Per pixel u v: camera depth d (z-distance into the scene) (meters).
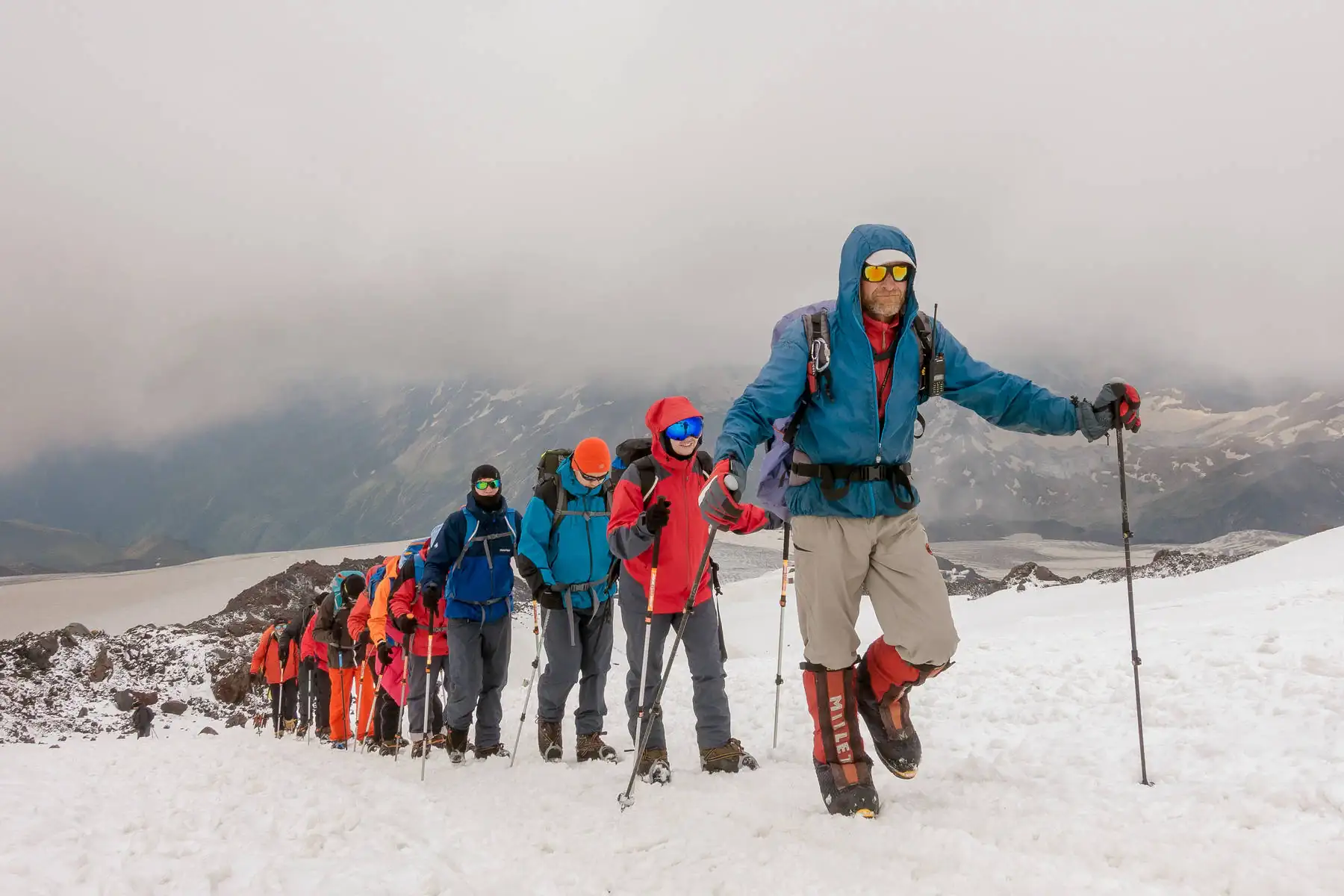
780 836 3.98
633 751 7.50
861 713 4.48
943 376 4.19
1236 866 2.99
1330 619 8.21
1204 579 22.28
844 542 4.16
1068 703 6.45
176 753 11.03
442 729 9.74
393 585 10.44
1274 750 4.41
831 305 4.18
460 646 8.35
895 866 3.37
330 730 13.16
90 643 25.61
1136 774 4.40
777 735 7.32
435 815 5.32
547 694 7.52
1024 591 27.05
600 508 7.46
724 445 3.86
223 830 4.97
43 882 4.02
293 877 3.92
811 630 4.27
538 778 6.51
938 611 4.02
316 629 13.14
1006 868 3.20
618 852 4.15
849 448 4.10
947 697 7.54
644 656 6.34
